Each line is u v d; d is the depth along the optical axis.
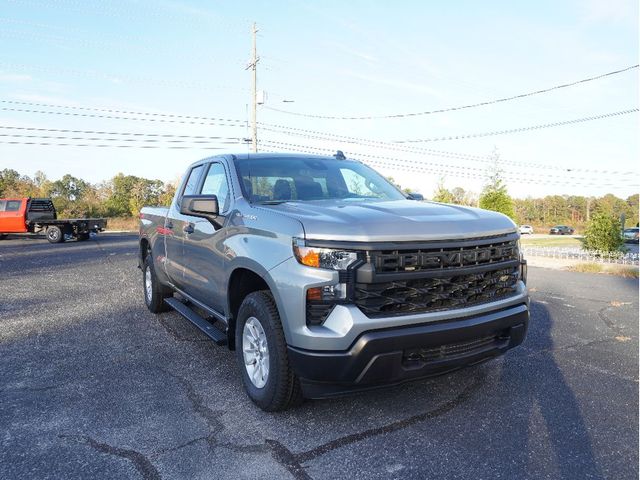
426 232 3.00
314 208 3.40
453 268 3.07
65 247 18.44
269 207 3.53
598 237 18.91
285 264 3.01
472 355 3.16
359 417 3.28
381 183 4.79
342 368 2.81
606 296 8.42
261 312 3.27
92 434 3.05
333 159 4.93
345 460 2.74
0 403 3.54
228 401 3.57
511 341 3.40
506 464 2.70
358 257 2.84
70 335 5.42
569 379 4.04
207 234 4.20
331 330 2.81
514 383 3.94
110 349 4.89
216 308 4.29
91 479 2.55
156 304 6.30
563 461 2.73
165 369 4.29
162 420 3.25
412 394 3.68
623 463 2.71
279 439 2.98
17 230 21.53
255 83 30.41
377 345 2.77
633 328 5.91
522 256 3.68
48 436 3.03
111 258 14.16
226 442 2.95
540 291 9.03
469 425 3.17
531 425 3.18
